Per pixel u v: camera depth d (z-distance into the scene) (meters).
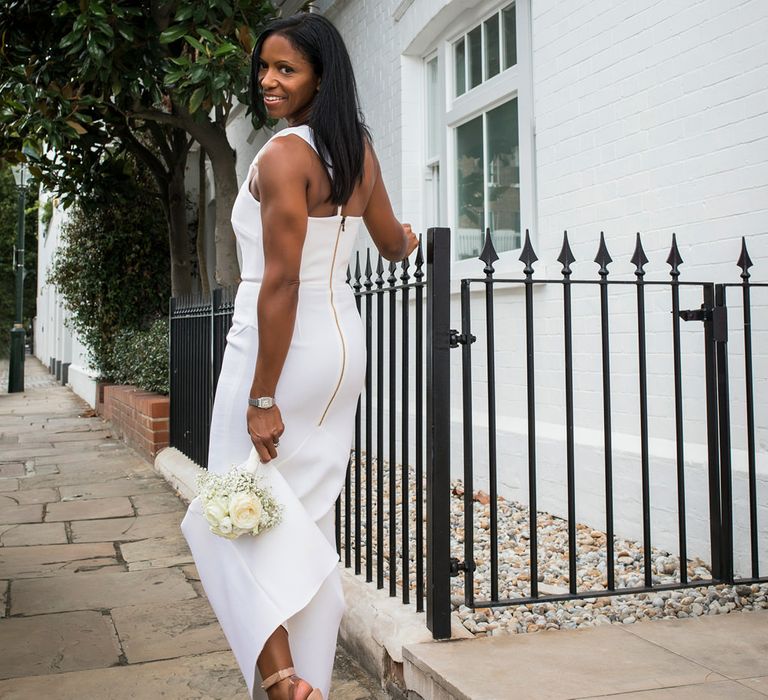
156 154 10.43
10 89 6.44
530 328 2.67
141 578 3.79
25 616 3.26
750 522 3.03
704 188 3.38
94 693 2.53
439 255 2.52
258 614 1.73
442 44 5.54
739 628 2.60
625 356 3.80
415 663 2.37
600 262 2.75
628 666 2.27
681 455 2.82
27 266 34.72
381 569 2.97
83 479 6.29
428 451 2.54
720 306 2.88
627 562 3.43
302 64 1.90
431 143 5.88
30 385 18.00
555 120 4.26
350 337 1.92
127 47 6.45
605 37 3.91
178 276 9.20
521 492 4.47
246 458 1.87
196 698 2.50
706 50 3.37
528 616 2.82
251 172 1.87
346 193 1.85
